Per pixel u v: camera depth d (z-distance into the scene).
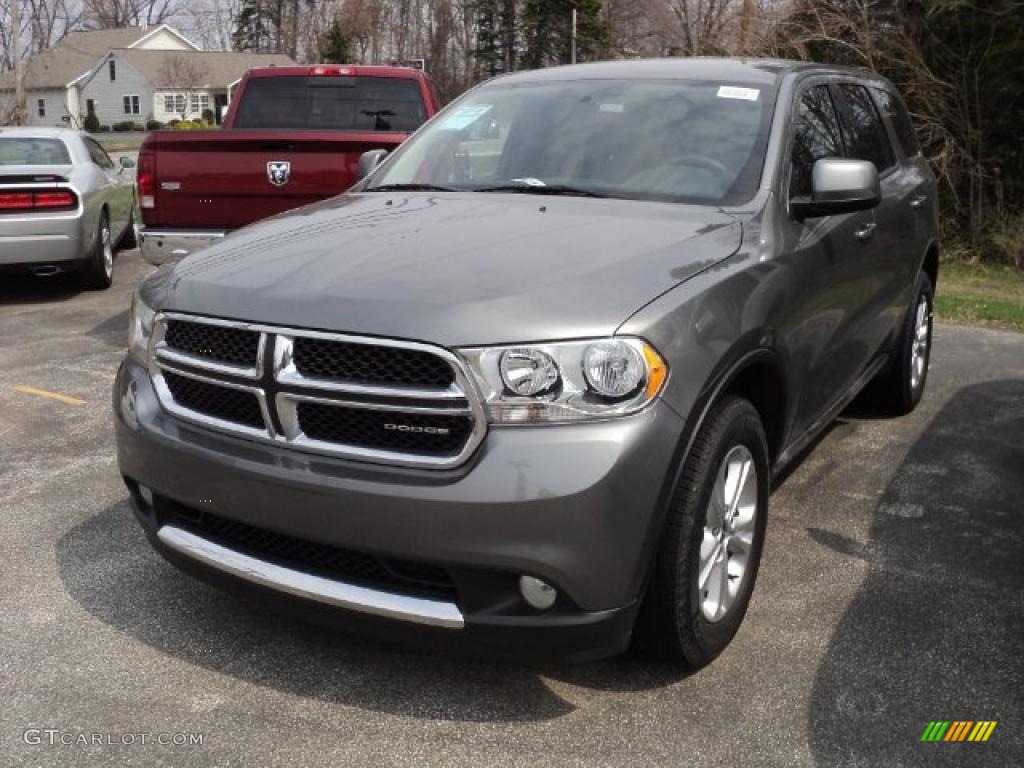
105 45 76.75
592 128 4.30
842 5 14.89
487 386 2.77
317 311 2.93
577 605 2.80
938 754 2.89
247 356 3.04
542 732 2.98
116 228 11.36
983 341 8.47
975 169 13.73
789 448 4.03
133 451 3.30
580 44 36.38
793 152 4.09
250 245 3.53
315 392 2.90
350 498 2.82
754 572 3.52
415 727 3.00
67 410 6.04
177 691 3.16
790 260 3.68
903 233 5.30
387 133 7.01
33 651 3.37
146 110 72.06
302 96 8.87
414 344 2.79
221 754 2.87
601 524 2.75
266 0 77.19
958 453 5.44
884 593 3.84
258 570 3.05
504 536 2.72
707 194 3.85
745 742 2.94
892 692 3.19
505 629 2.82
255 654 3.37
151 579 3.88
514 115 4.56
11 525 4.37
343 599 2.92
